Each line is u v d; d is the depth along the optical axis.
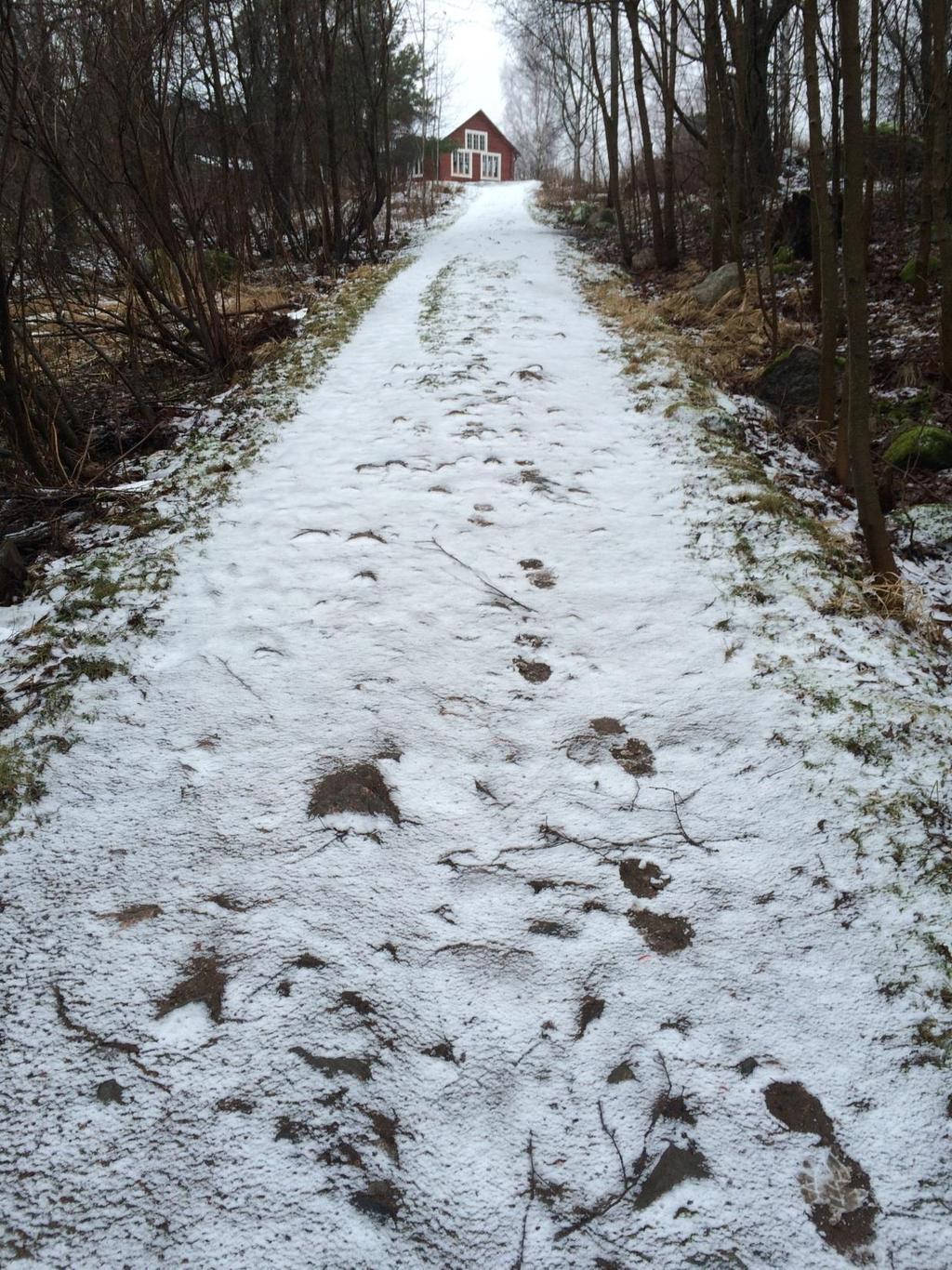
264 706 3.13
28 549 4.54
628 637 3.56
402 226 18.80
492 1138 1.80
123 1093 1.87
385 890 2.39
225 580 4.02
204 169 10.76
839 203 9.68
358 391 6.85
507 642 3.54
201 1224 1.64
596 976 2.15
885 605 3.72
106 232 6.55
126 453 5.81
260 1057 1.94
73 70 6.13
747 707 3.10
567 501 4.84
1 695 3.20
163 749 2.91
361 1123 1.82
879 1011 2.03
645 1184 1.72
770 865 2.45
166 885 2.38
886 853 2.44
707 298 9.87
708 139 11.79
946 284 6.36
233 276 11.37
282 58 13.38
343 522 4.60
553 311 9.65
